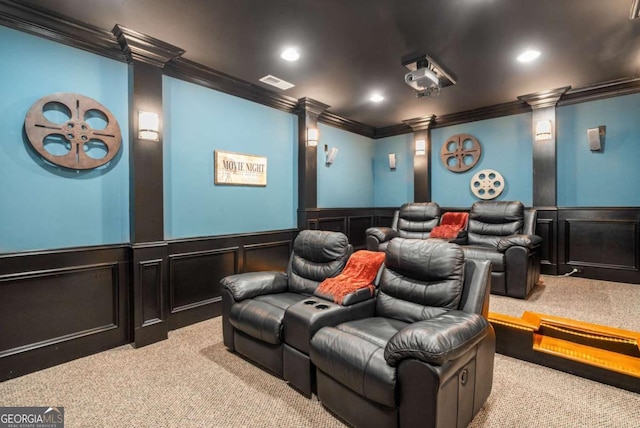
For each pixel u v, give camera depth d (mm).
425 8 2277
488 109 4797
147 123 2643
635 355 2129
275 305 2266
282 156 4215
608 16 2400
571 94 4145
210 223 3389
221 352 2521
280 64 3158
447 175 5449
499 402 1837
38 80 2260
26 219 2232
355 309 2076
